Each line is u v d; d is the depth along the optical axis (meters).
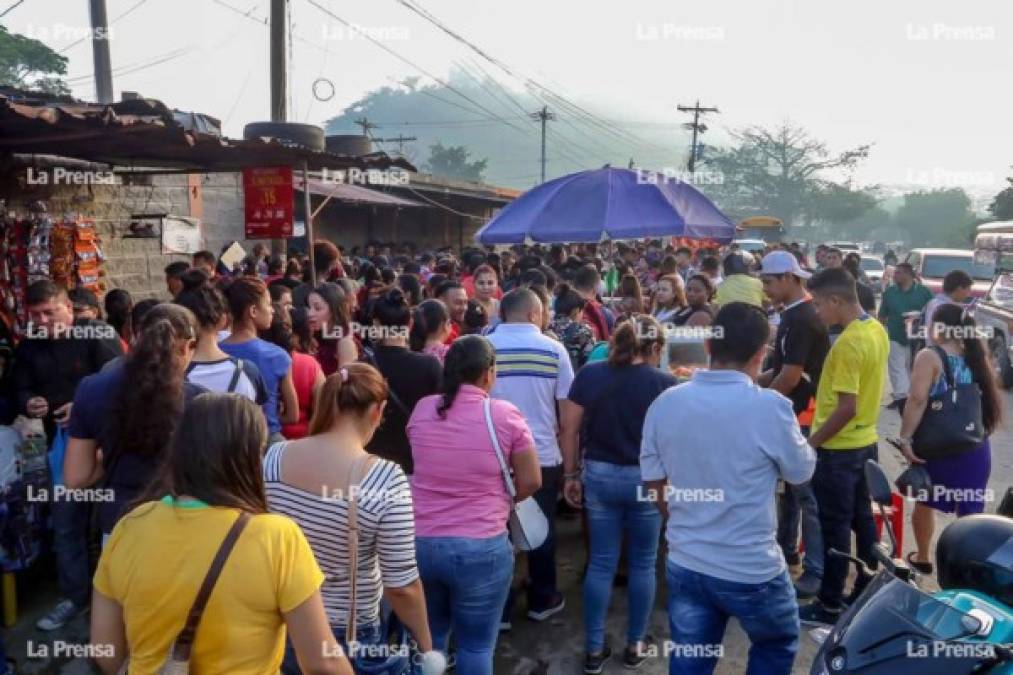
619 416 3.69
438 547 3.00
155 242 9.31
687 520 2.83
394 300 3.91
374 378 2.51
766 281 4.78
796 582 4.66
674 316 6.04
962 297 8.45
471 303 5.70
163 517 1.78
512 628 4.37
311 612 1.80
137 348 2.95
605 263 13.16
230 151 5.94
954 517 6.04
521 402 4.21
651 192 7.36
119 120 4.59
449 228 23.06
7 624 4.23
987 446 4.55
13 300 6.28
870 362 4.07
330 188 13.99
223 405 1.83
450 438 3.05
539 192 7.69
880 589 2.59
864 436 4.19
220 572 1.71
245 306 3.96
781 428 2.71
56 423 4.30
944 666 2.26
